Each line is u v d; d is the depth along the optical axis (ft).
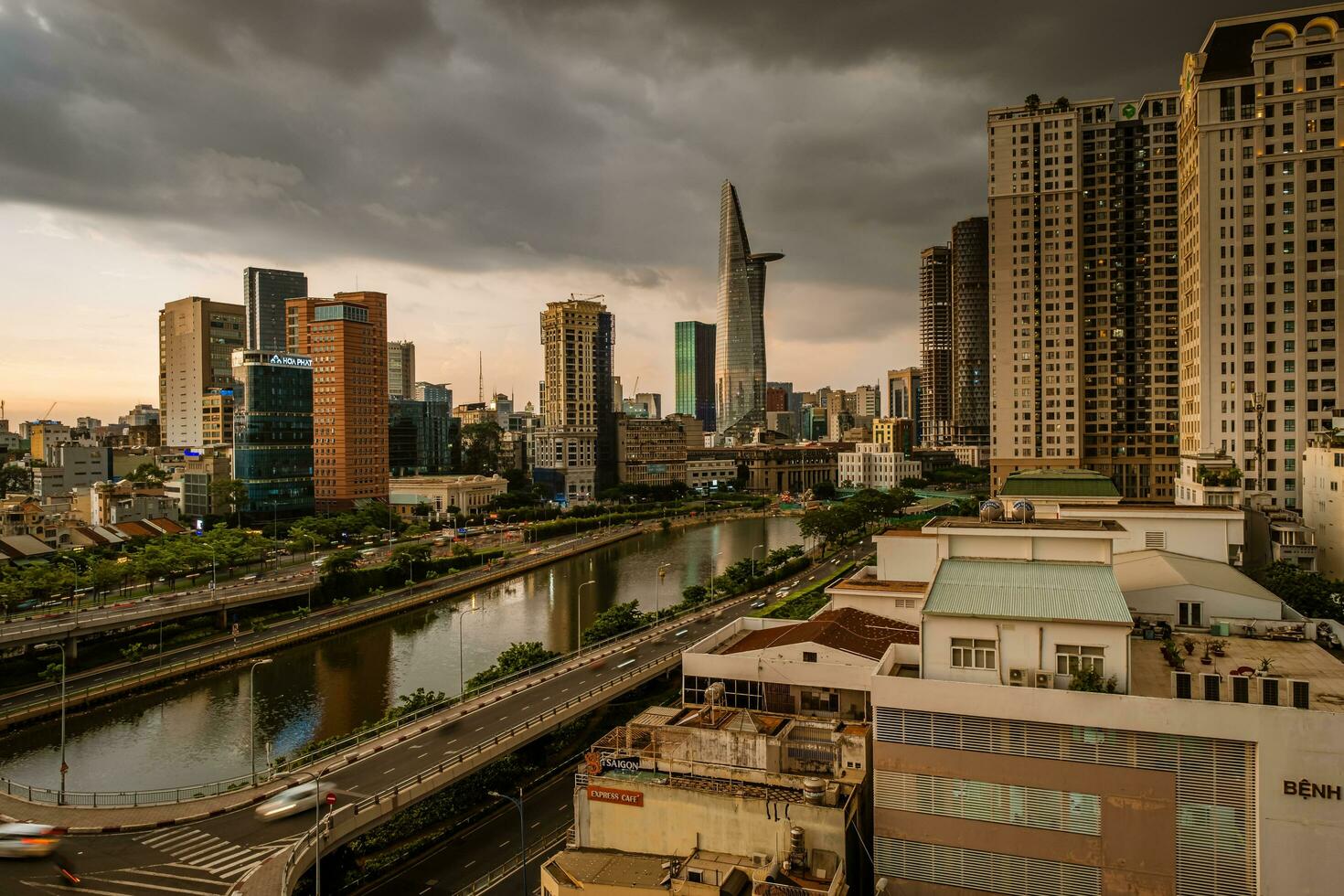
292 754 384.27
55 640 533.14
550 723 376.07
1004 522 290.35
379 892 279.28
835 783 222.69
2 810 312.09
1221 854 189.26
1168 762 192.44
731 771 235.20
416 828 319.68
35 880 264.11
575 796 245.65
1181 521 356.38
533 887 276.00
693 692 348.79
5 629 530.27
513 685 442.50
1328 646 258.57
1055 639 207.62
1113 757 196.44
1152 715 192.24
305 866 267.18
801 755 240.53
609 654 502.38
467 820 330.75
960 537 264.72
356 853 299.38
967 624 213.87
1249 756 186.80
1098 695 195.93
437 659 567.59
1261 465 643.04
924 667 217.15
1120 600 213.66
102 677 513.86
